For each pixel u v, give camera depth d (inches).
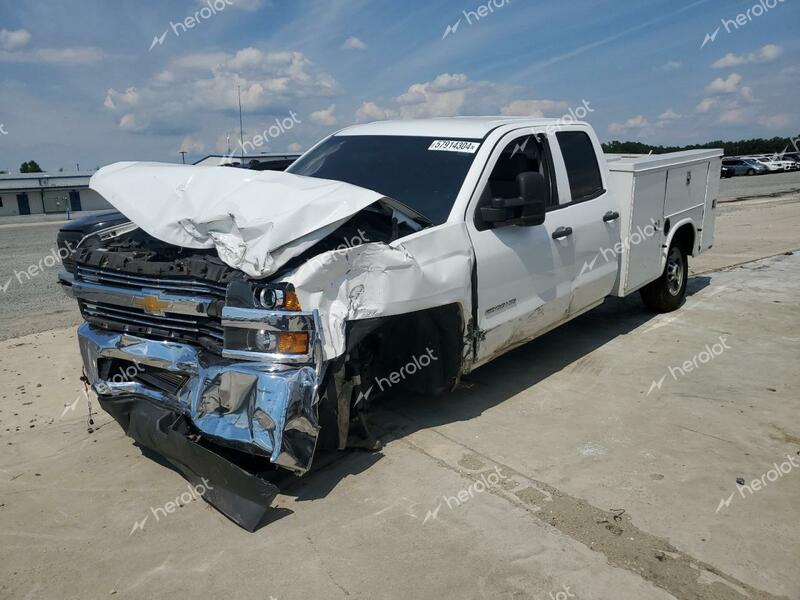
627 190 229.1
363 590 109.2
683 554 117.0
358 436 156.3
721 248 445.4
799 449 156.5
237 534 126.2
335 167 194.2
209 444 141.3
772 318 267.6
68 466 155.7
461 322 160.7
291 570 114.7
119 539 125.9
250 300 123.3
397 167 183.9
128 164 167.6
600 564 114.7
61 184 1615.4
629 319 275.1
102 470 153.4
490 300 168.7
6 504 139.5
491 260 167.3
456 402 188.9
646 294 278.2
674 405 184.1
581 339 248.4
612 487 140.1
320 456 156.3
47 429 176.9
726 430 167.3
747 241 471.5
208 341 133.2
